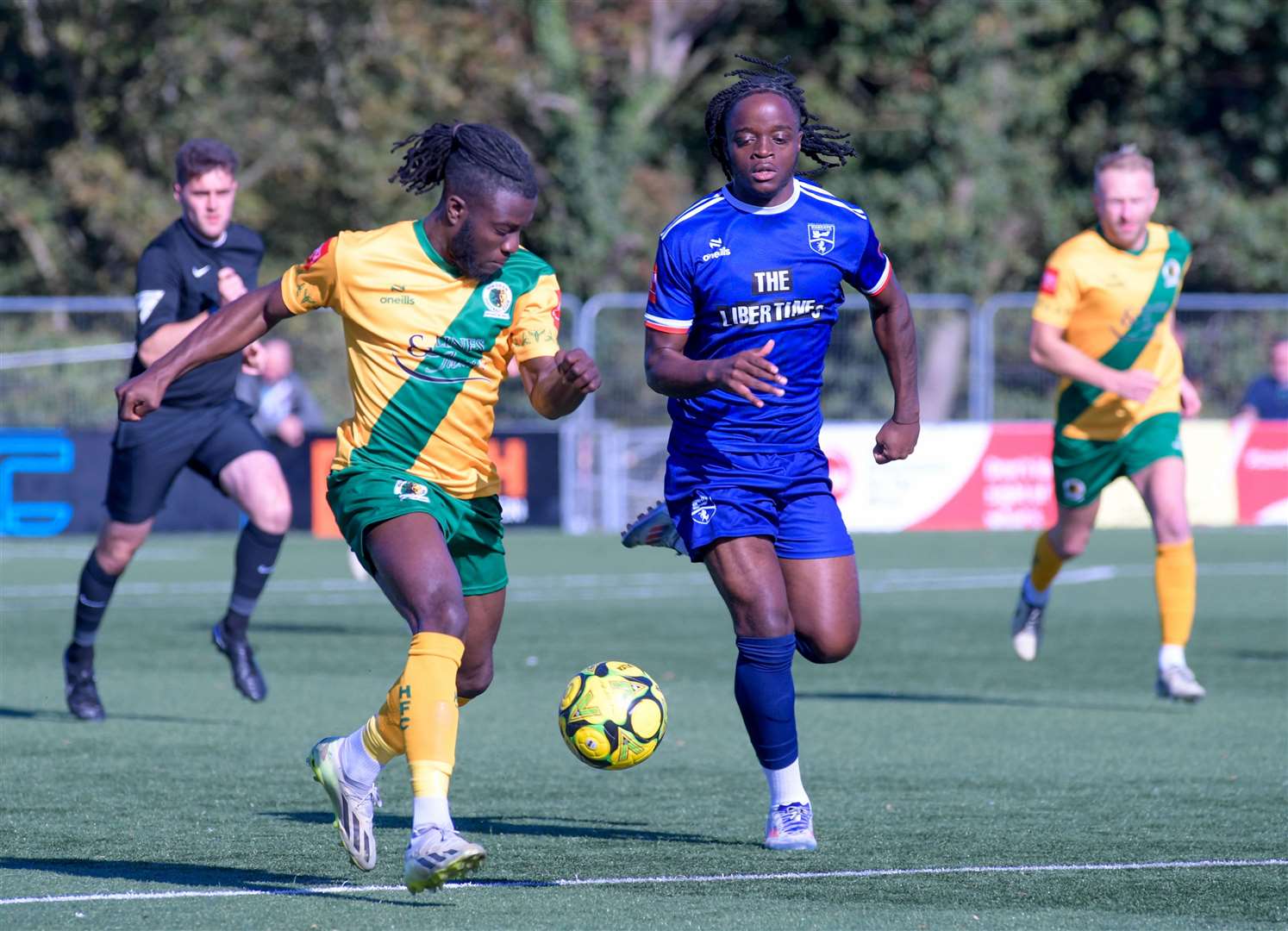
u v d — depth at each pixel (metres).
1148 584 57.03
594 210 112.50
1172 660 30.75
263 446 30.16
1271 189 125.19
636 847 19.61
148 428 29.30
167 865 18.39
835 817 21.48
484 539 18.17
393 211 111.25
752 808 22.27
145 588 55.62
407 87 111.38
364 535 17.36
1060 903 16.77
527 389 17.44
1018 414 78.94
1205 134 124.19
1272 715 31.20
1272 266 120.56
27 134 111.69
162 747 27.16
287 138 108.31
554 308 17.64
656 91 114.94
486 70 112.12
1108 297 30.89
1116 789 23.58
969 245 114.19
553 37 112.50
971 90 114.56
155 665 38.09
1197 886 17.48
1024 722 30.42
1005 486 77.12
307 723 29.84
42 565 63.25
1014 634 34.47
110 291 107.69
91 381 73.50
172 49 106.06
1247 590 54.56
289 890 17.20
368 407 17.59
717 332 20.08
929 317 79.69
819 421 20.73
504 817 21.55
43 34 107.19
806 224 19.98
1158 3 118.12
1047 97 116.69
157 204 105.19
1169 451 31.11
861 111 118.06
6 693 33.97
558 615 48.59
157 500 29.62
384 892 17.09
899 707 32.25
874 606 50.88
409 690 16.20
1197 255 121.81
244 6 107.06
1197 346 80.12
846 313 79.06
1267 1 117.75
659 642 42.50
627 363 77.56
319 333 75.50
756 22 120.44
